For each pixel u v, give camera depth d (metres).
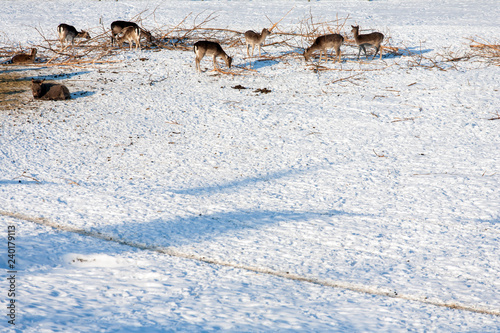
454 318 9.48
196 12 55.84
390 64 32.88
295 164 19.03
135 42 40.09
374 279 11.16
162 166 18.98
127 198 15.99
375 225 14.05
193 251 12.59
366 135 21.67
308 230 13.81
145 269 11.44
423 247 12.71
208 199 16.03
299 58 35.25
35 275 10.72
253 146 20.98
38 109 25.64
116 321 8.61
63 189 16.66
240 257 12.28
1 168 18.47
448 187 16.39
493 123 21.92
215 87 29.42
